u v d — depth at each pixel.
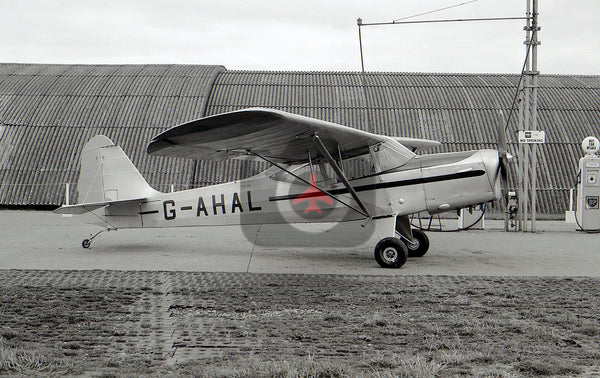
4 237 17.27
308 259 13.55
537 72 20.05
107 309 8.32
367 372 5.48
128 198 15.19
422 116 29.61
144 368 5.64
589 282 10.67
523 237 18.73
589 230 20.38
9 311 8.09
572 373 5.55
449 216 26.52
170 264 12.65
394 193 13.12
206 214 14.70
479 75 34.00
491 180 12.77
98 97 30.47
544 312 8.29
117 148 15.24
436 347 6.51
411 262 13.28
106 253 14.22
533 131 20.09
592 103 30.44
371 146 13.26
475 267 12.61
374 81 32.75
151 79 32.00
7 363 5.50
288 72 34.28
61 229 19.47
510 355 6.17
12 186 26.77
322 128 11.59
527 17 19.89
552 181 26.70
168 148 12.11
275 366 5.51
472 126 29.09
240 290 9.82
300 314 8.16
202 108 29.34
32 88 31.12
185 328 7.36
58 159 27.61
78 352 6.27
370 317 7.92
